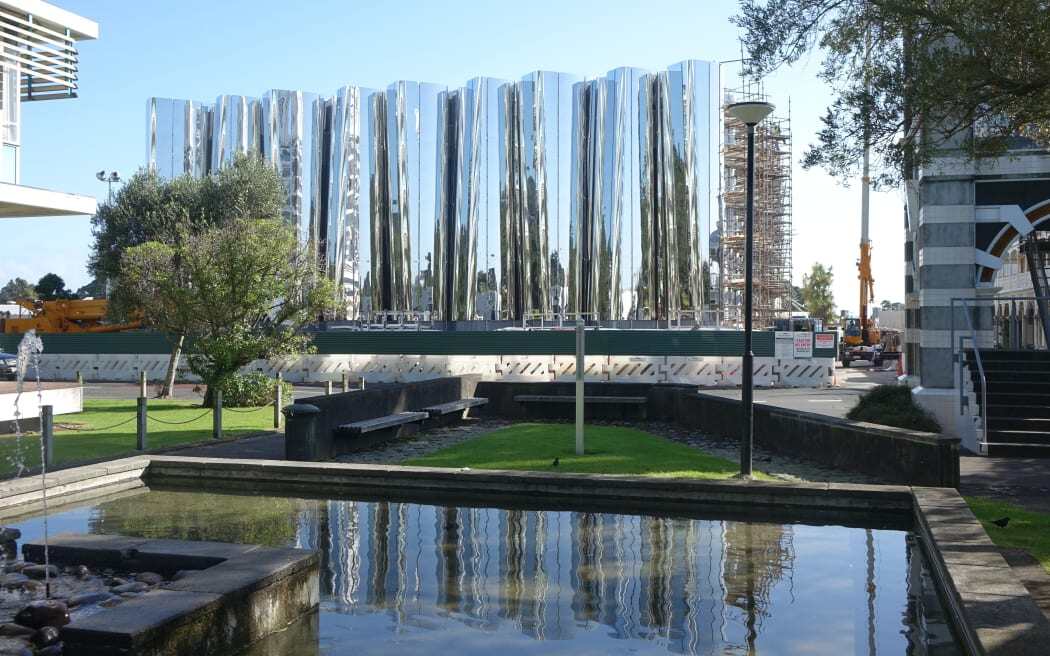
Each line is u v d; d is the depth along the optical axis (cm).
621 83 5569
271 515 978
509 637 557
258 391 2339
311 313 2364
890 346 5388
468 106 5928
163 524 923
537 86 5744
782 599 643
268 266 2252
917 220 1836
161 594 539
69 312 4312
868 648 538
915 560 764
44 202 2130
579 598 643
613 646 540
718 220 5347
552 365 3541
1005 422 1474
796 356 3391
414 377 3634
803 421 1431
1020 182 1661
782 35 1009
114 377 3925
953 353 1650
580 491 1065
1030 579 654
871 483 1166
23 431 1766
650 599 642
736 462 1348
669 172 5375
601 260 5609
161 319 2416
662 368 3469
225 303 2236
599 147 5644
